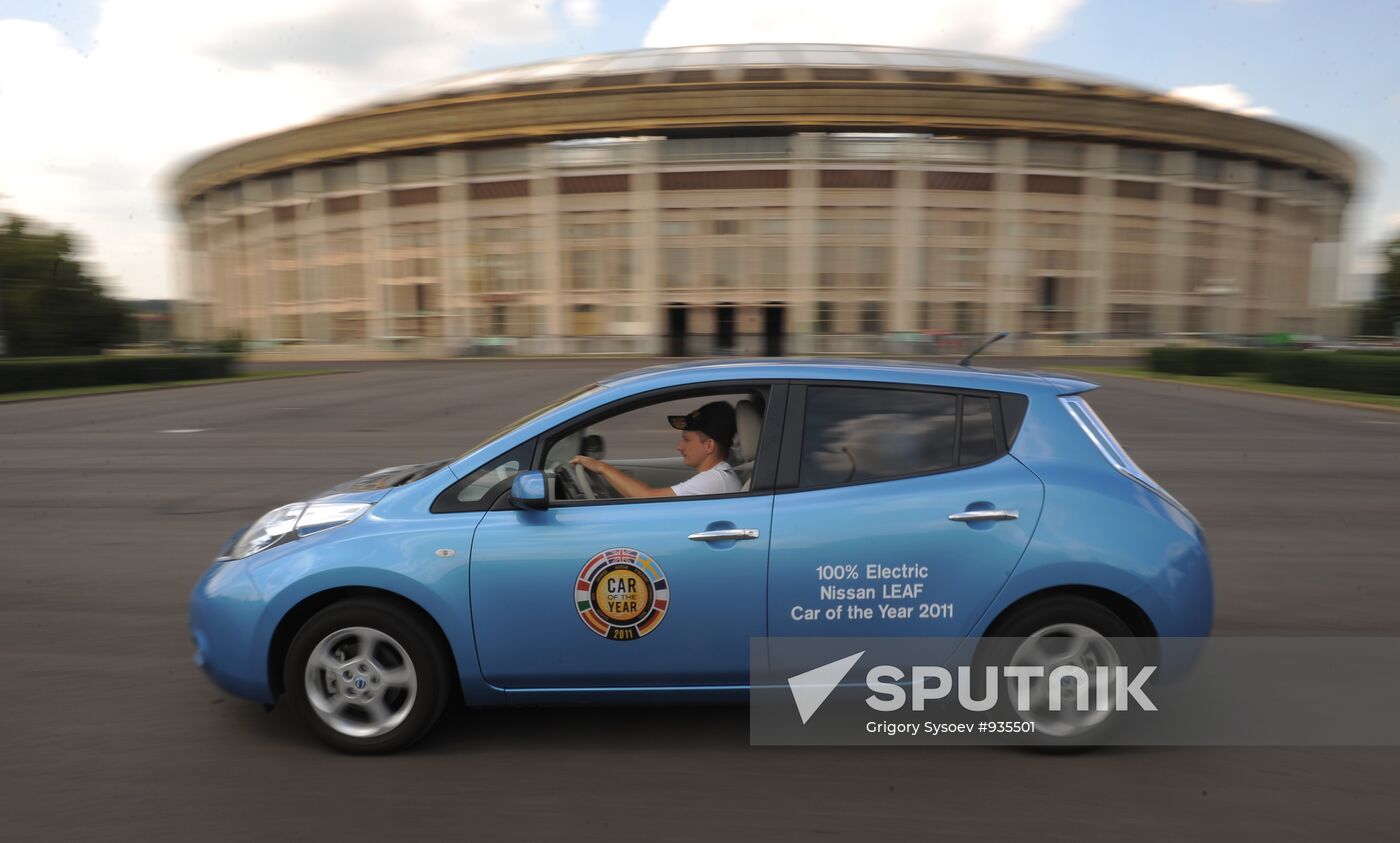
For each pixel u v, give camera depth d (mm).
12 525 7754
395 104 62375
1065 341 53719
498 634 3283
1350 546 7004
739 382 3533
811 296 52844
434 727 3613
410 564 3256
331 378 32500
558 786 3152
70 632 4902
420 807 3012
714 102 50812
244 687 3359
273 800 3055
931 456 3428
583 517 3324
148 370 31016
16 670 4312
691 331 54125
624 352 54375
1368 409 18375
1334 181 69125
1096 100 52031
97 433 15102
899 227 52469
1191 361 30781
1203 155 57344
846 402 3486
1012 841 2809
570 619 3287
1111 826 2898
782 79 55219
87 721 3709
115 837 2824
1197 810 3002
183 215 81375
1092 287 54625
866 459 3420
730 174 52625
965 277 53281
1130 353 52156
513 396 22328
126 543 7082
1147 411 18047
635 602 3277
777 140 52188
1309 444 13180
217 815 2959
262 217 67562
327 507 3574
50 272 53188
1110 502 3357
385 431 14945
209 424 16375
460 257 56969
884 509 3314
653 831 2867
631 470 4348
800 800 3061
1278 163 61438
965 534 3299
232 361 35125
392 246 59406
